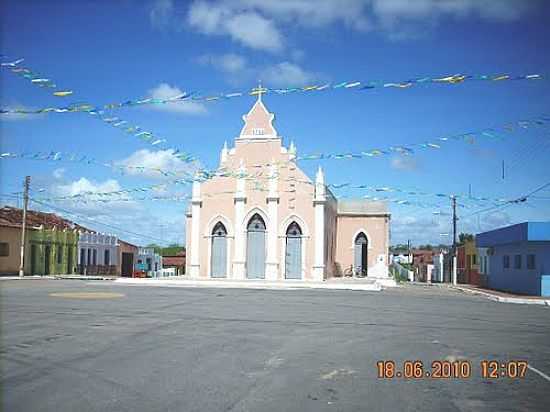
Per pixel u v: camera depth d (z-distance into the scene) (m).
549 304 25.22
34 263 46.19
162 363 9.26
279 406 6.84
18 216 47.91
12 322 14.12
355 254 43.59
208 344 11.16
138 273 54.72
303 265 36.78
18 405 6.76
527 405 7.21
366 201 44.28
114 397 7.14
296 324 14.45
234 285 32.19
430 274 64.62
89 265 52.91
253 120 38.38
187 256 40.28
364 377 8.50
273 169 37.38
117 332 12.60
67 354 9.93
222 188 38.19
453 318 16.80
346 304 20.80
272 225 37.19
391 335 12.80
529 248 30.47
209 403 6.91
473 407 7.04
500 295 28.86
